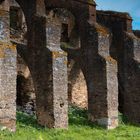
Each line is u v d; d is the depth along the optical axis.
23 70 29.67
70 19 33.12
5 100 21.97
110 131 26.66
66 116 25.19
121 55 32.66
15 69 22.53
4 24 22.94
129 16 33.19
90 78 28.89
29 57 26.36
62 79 25.22
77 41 32.78
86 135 24.09
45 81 25.20
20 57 29.69
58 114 24.77
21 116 26.03
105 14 32.66
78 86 32.78
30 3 26.64
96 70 28.59
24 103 29.34
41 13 26.59
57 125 24.62
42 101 25.31
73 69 32.50
